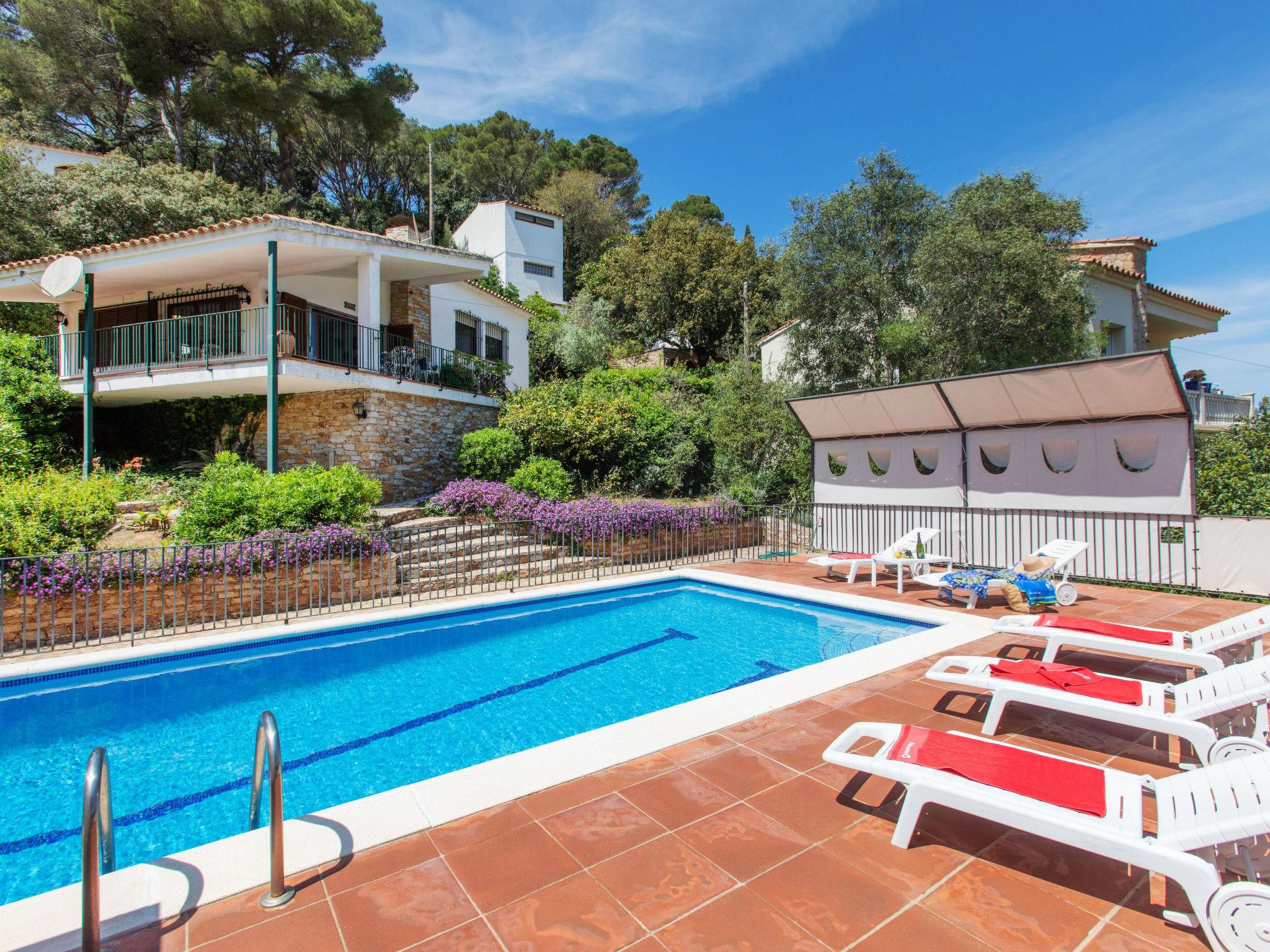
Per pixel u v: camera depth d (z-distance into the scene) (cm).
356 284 1524
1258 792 207
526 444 1416
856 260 1381
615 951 198
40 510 755
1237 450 1003
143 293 1470
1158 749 354
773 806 293
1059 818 222
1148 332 2055
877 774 282
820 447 1134
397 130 2764
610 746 358
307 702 543
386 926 212
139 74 2081
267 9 2025
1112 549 805
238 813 371
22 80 2192
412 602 802
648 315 2891
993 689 363
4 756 451
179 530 863
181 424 1427
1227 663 477
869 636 721
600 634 746
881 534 1047
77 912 223
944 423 942
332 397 1278
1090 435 816
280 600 773
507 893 229
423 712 521
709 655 665
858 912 217
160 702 546
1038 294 1178
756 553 1211
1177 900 222
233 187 2144
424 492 1399
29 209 1662
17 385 1266
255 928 212
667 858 251
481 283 2589
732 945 200
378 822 277
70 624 672
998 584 705
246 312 1334
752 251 2867
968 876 238
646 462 1502
